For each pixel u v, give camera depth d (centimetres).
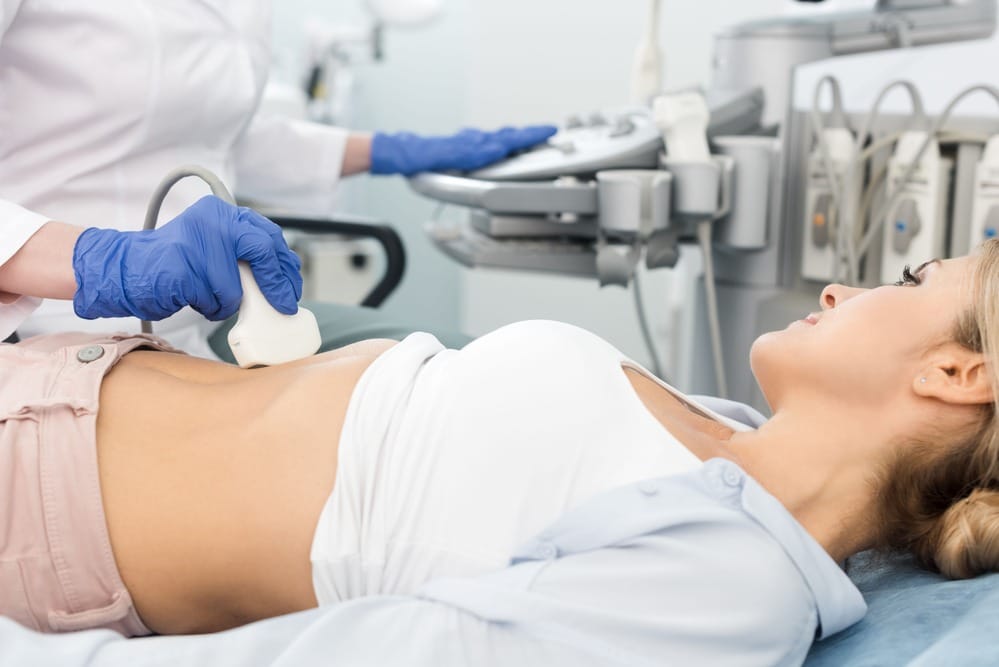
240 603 86
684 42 258
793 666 78
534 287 279
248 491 83
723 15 253
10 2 112
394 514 81
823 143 143
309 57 312
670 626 73
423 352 90
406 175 170
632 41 262
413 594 76
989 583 83
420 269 361
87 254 91
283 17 352
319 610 73
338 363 91
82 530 83
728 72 155
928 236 141
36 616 84
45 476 83
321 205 173
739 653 75
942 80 192
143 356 97
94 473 84
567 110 269
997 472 86
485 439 81
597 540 76
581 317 278
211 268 90
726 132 149
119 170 128
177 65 125
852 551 92
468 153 164
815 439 89
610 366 87
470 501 79
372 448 83
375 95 356
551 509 79
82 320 124
